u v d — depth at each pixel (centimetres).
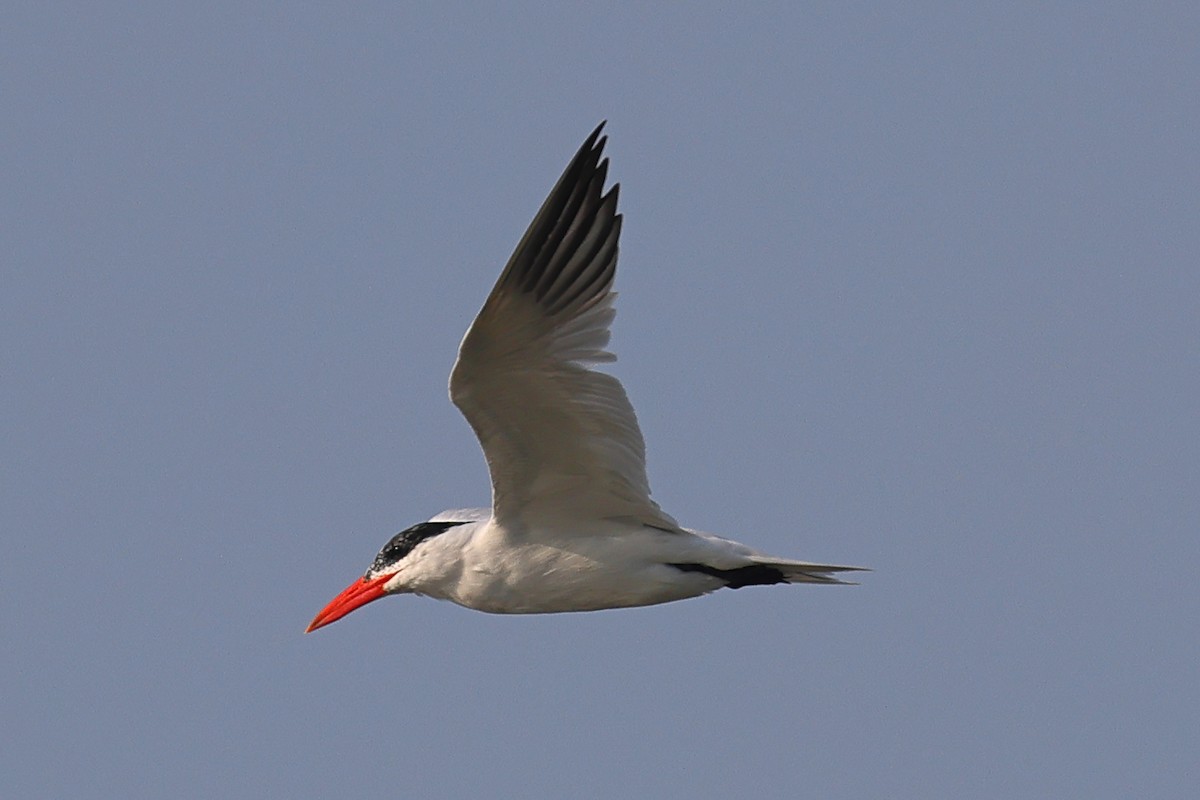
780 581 1517
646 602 1503
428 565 1553
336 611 1600
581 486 1458
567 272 1337
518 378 1371
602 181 1338
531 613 1534
